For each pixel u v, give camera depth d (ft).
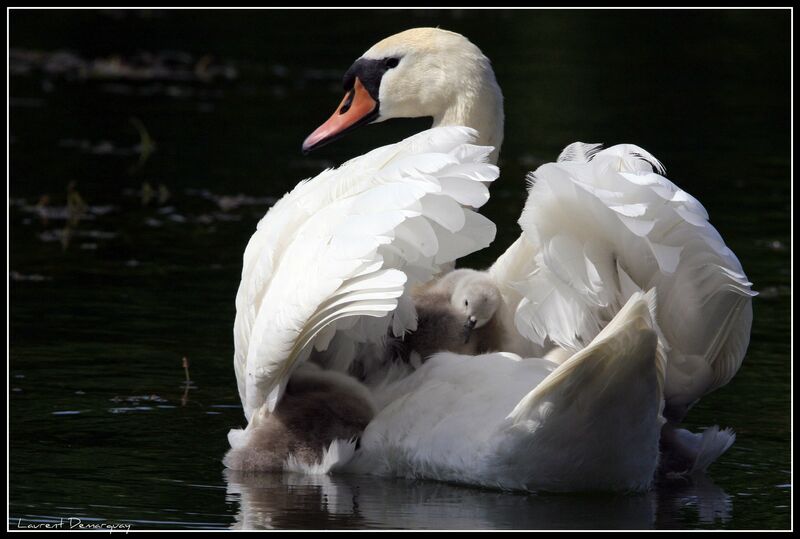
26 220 68.69
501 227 68.18
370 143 90.58
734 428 40.81
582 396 30.76
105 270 59.26
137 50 123.65
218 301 54.70
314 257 33.76
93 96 103.91
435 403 33.91
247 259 38.19
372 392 36.32
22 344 48.16
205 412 41.68
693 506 33.47
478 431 32.60
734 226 68.03
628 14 149.69
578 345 34.06
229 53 124.36
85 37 127.65
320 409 35.73
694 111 102.22
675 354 36.14
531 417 31.24
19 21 131.85
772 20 150.00
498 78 111.75
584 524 31.63
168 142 88.94
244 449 36.17
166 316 52.37
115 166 81.76
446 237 32.91
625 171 34.09
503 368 33.78
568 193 31.91
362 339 34.65
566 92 107.34
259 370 34.71
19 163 81.66
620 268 33.76
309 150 46.24
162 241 64.95
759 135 94.07
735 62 125.08
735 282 34.37
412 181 31.76
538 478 32.17
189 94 106.01
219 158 84.43
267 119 96.73
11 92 103.81
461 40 44.75
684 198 32.89
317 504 32.81
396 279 31.68
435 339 36.35
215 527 31.17
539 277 33.53
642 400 30.99
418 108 45.29
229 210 71.72
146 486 34.47
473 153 32.19
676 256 32.01
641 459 32.17
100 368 45.68
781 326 51.65
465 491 33.42
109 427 39.86
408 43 45.21
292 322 33.19
